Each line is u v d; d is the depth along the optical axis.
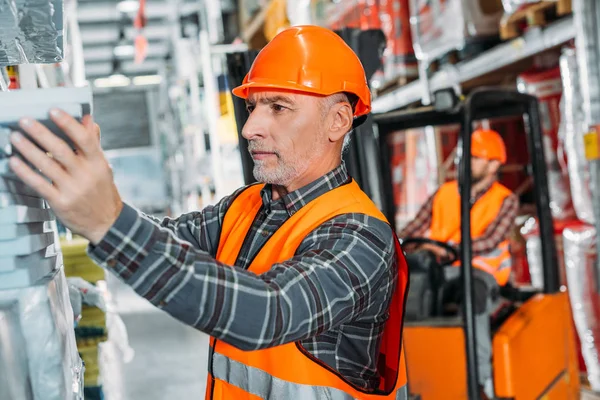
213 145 8.44
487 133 4.43
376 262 1.33
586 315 4.31
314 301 1.19
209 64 8.52
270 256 1.46
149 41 17.69
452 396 3.15
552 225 3.77
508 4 4.83
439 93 3.22
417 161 6.26
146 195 18.64
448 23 5.33
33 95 0.97
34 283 1.11
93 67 19.81
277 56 1.50
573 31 4.20
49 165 0.97
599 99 4.02
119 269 1.05
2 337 0.95
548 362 3.55
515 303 3.81
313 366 1.38
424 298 3.51
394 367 1.59
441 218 4.51
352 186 1.54
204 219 1.74
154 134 19.42
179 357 6.24
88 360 2.46
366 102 1.59
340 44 1.56
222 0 11.20
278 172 1.48
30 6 1.11
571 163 4.43
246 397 1.44
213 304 1.08
